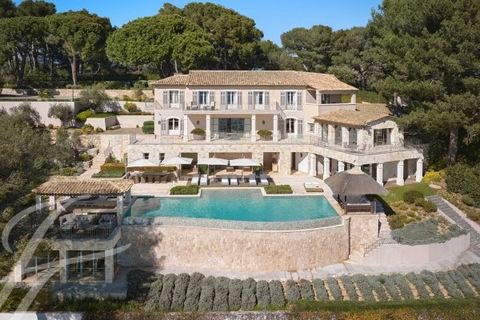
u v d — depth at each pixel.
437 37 57.22
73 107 74.94
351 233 43.78
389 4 70.81
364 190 44.12
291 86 66.12
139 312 34.25
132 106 81.19
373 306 34.56
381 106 70.38
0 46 88.25
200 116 66.06
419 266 42.22
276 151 63.19
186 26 90.81
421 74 57.31
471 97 54.59
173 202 49.97
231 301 35.69
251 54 99.31
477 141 61.62
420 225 47.22
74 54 93.81
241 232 40.75
